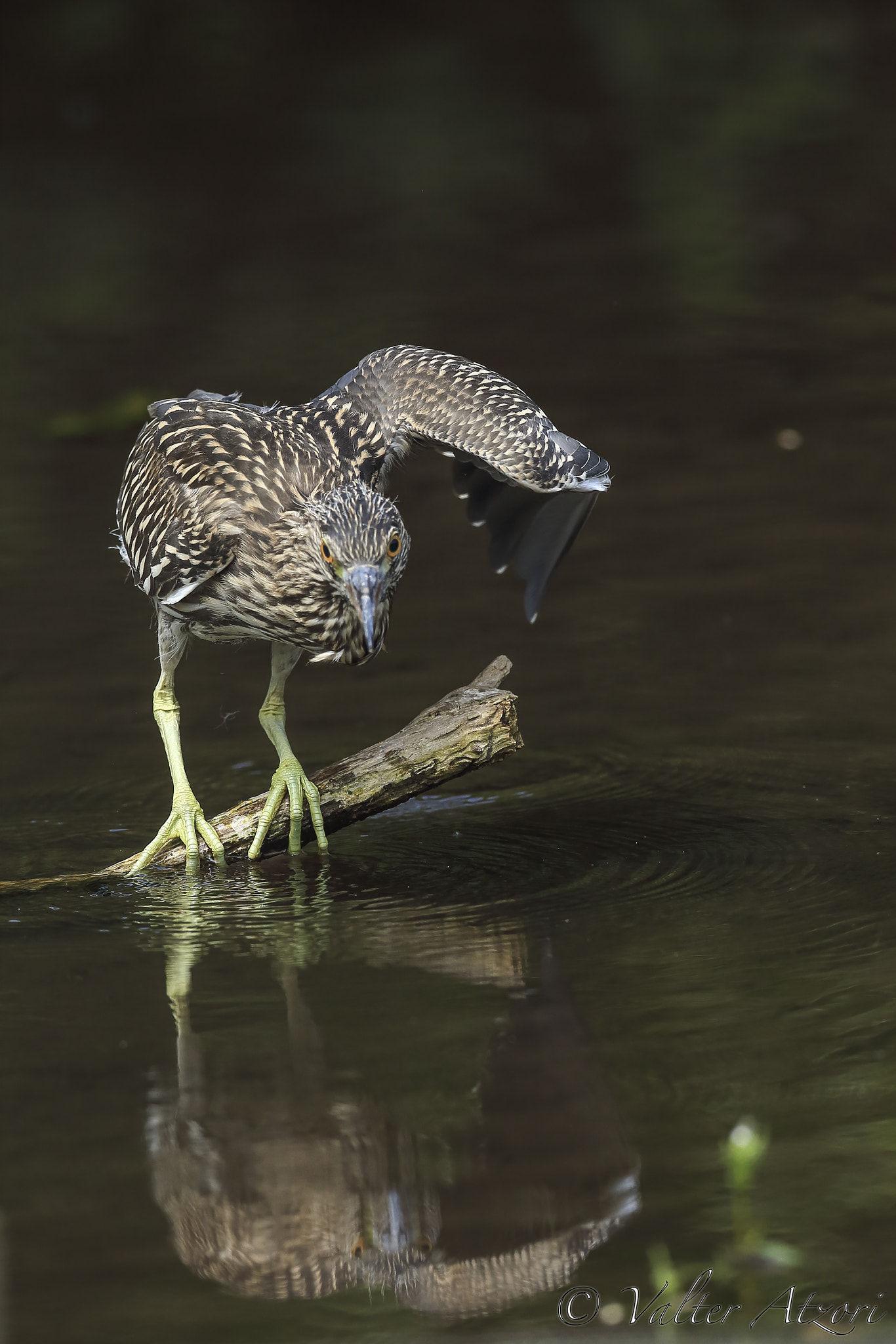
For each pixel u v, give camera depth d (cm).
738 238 2703
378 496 966
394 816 1103
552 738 1197
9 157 3378
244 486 1005
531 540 1127
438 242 2753
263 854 1044
